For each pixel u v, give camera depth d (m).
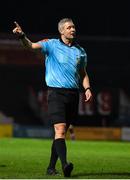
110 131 71.50
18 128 72.19
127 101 75.12
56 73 22.33
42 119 73.62
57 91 22.19
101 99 74.94
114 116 74.56
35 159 32.09
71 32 22.44
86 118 74.12
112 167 27.45
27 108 74.00
